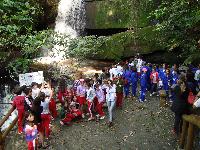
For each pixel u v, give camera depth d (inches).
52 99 485.4
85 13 926.4
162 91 546.6
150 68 608.4
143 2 816.3
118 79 534.9
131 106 547.2
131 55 789.2
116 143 420.2
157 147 399.9
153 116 496.1
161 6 689.0
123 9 853.2
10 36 695.1
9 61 738.2
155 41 762.2
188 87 376.5
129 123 478.0
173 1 639.1
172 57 750.5
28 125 369.7
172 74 573.3
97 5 898.7
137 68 660.1
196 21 520.4
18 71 730.8
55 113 498.3
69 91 502.3
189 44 574.6
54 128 470.9
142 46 781.3
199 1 522.3
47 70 745.0
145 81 558.6
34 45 695.7
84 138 438.0
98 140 431.2
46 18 964.0
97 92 494.6
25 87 435.2
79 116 501.7
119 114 514.9
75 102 501.0
